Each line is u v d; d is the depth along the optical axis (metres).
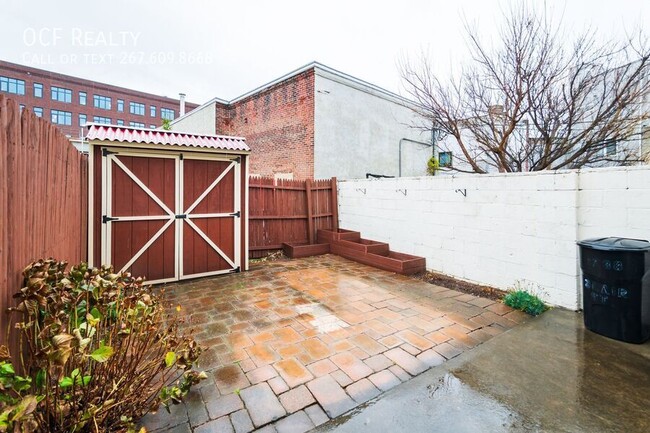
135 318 2.04
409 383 2.38
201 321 3.47
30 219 2.02
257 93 11.64
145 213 4.88
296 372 2.50
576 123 5.38
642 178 3.29
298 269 5.86
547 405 2.13
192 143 5.13
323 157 9.76
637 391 2.27
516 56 5.42
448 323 3.45
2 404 1.35
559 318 3.60
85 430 1.65
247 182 5.79
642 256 2.91
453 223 5.21
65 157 3.06
